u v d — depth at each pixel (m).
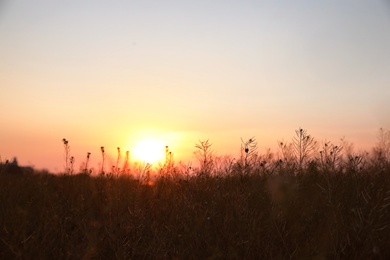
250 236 5.22
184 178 7.58
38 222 5.98
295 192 6.07
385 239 5.08
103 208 6.77
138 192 7.34
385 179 6.08
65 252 5.34
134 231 5.86
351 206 5.63
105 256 5.52
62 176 8.42
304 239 5.35
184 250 5.36
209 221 5.70
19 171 9.08
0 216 5.86
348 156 7.06
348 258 4.94
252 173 6.89
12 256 5.10
